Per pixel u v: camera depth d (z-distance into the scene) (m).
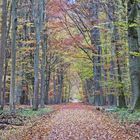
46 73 51.78
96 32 36.66
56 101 68.69
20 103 42.53
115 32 28.50
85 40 37.69
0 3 28.20
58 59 54.81
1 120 16.84
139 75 19.58
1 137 11.34
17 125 16.17
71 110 32.34
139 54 18.22
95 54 35.84
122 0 22.59
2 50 19.98
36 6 31.95
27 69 39.00
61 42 41.12
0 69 20.03
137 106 19.56
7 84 40.91
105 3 28.67
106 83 31.98
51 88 66.50
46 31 35.25
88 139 11.55
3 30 20.06
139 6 19.56
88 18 36.62
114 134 12.80
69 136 12.30
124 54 28.33
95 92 41.34
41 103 33.50
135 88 19.58
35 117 20.53
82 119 20.55
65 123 17.77
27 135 12.17
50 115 23.77
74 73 79.19
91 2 35.88
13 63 21.08
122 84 28.78
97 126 16.00
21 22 34.88
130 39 19.66
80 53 41.53
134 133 12.84
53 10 37.06
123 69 31.56
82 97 81.75
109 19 29.59
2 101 22.64
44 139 11.35
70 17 37.56
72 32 39.72
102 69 40.25
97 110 30.58
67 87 85.81
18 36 35.47
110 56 32.34
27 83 41.22
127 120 17.22
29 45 36.88
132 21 18.88
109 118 20.23
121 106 28.95
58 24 37.56
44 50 33.94
